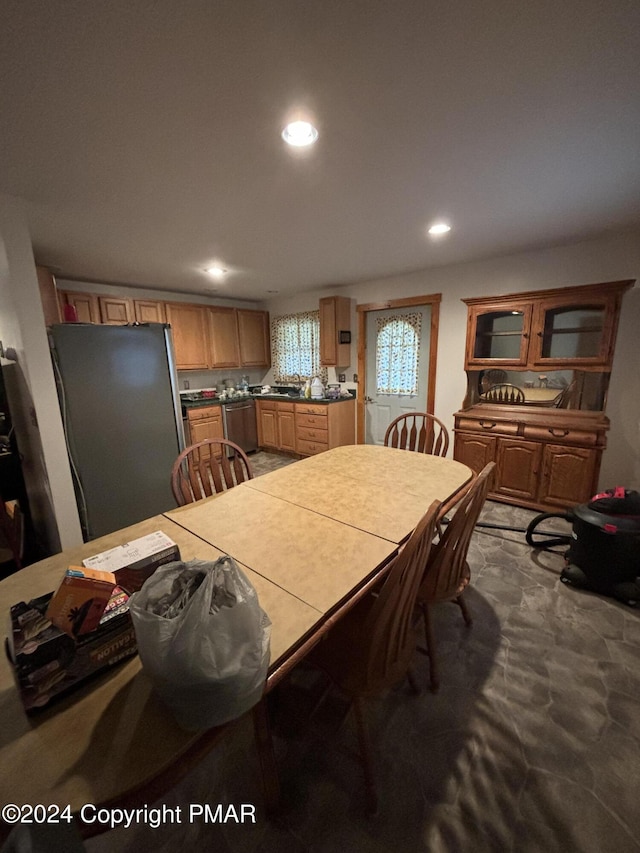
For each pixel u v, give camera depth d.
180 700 0.61
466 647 1.67
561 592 2.04
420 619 1.83
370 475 1.97
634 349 2.77
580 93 1.16
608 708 1.37
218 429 4.66
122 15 0.85
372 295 4.18
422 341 3.94
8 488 2.54
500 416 3.17
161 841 1.04
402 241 2.68
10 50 0.93
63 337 2.23
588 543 2.00
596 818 1.05
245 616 0.65
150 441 2.68
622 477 2.97
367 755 1.07
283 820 1.07
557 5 0.86
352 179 1.71
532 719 1.34
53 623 0.72
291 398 4.65
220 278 3.78
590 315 2.84
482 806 1.09
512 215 2.21
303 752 1.25
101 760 0.60
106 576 0.77
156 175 1.63
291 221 2.22
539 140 1.42
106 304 3.79
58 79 1.04
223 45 0.95
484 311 3.21
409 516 1.47
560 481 2.87
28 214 2.01
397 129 1.33
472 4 0.85
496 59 1.01
